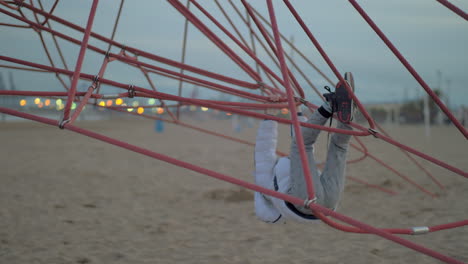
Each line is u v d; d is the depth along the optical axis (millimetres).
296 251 5422
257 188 2748
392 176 11289
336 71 3090
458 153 17734
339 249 5469
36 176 10922
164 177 11297
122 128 38438
